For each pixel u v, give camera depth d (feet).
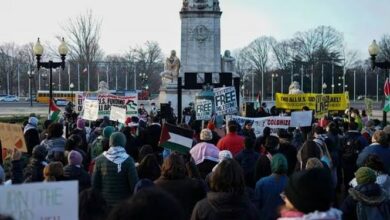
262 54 596.70
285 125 73.97
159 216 12.86
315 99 107.76
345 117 111.55
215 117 79.10
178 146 42.14
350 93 545.44
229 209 24.09
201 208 24.47
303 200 17.44
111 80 584.81
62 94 329.31
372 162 37.47
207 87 98.53
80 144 52.80
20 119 180.45
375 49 88.33
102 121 80.18
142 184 30.58
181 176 30.96
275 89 566.77
